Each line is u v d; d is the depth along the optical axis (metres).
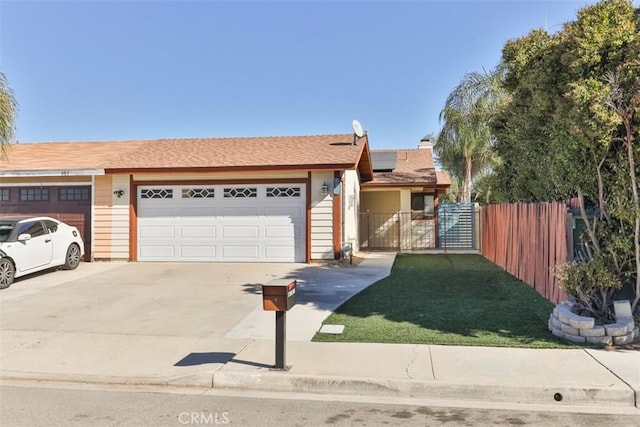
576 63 6.45
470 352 6.00
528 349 6.09
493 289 10.26
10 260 10.95
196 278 11.88
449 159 26.11
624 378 5.09
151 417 4.54
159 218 14.95
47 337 7.08
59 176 15.19
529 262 10.66
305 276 12.09
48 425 4.37
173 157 15.40
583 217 6.90
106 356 6.23
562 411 4.64
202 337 6.98
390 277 11.98
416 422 4.39
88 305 9.08
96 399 5.02
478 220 20.22
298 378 5.28
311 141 16.59
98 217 15.14
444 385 5.03
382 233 21.20
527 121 9.25
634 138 6.18
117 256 15.06
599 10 6.65
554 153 7.57
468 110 24.25
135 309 8.73
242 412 4.66
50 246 12.38
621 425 4.29
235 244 14.62
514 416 4.52
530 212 10.52
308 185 14.27
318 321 7.68
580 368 5.40
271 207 14.48
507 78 10.29
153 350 6.43
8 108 11.39
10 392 5.24
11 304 9.21
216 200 14.70
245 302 9.18
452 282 11.22
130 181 15.00
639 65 5.90
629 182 6.38
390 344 6.38
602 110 5.88
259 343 6.60
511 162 12.64
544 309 8.26
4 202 15.69
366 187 20.33
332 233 14.18
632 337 6.33
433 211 21.09
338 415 4.57
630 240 6.38
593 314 6.76
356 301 9.10
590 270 6.59
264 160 14.28
